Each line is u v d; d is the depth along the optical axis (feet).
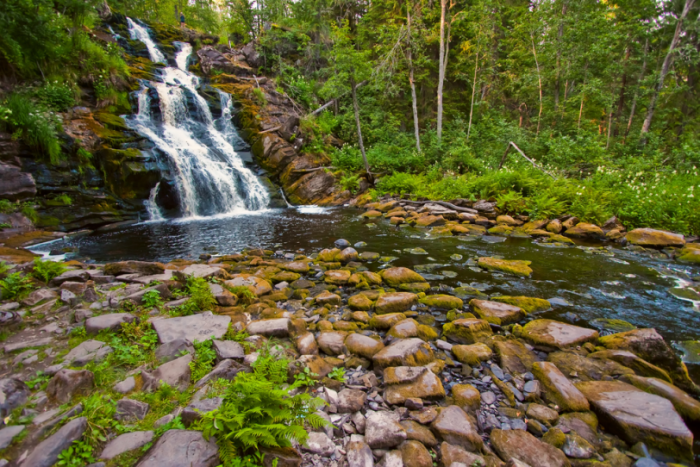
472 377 10.80
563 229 31.94
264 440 6.49
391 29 65.72
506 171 43.65
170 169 41.63
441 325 14.43
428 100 89.30
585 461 7.72
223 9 107.86
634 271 21.39
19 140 30.60
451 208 40.29
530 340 12.82
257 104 61.05
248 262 22.97
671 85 66.03
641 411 8.64
